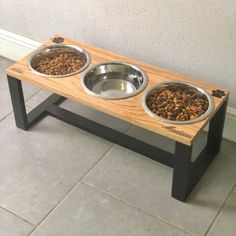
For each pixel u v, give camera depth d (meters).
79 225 1.57
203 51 1.74
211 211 1.61
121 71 1.79
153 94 1.66
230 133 1.86
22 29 2.22
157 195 1.66
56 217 1.60
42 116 1.97
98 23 1.94
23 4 2.11
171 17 1.73
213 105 1.58
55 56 1.87
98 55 1.83
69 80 1.71
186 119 1.56
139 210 1.62
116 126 1.94
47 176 1.74
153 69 1.75
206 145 1.81
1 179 1.73
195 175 1.71
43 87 1.71
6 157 1.81
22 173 1.75
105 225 1.57
